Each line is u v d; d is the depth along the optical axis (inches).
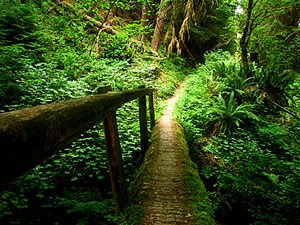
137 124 222.7
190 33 737.6
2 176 18.6
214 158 214.1
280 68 383.6
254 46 380.2
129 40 461.7
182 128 248.2
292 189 148.3
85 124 44.1
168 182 117.0
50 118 28.8
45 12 413.7
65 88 221.9
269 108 322.3
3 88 189.6
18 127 21.5
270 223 130.3
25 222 116.7
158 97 399.9
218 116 275.1
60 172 146.6
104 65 352.2
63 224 121.0
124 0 363.6
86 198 134.4
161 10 482.9
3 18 300.2
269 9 321.7
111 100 74.3
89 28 454.6
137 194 104.7
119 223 83.5
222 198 143.2
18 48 265.6
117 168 87.8
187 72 662.5
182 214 90.1
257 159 190.9
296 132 267.9
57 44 350.9
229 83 327.9
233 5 348.8
